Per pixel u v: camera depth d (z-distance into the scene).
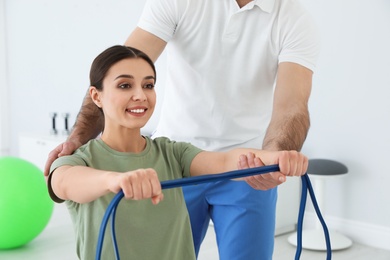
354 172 3.29
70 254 2.84
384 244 3.18
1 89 5.82
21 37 5.61
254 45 1.60
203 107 1.66
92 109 1.44
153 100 1.19
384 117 3.13
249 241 1.61
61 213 3.65
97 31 4.67
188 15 1.60
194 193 1.64
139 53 1.18
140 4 4.23
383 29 3.08
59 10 5.07
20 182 2.77
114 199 0.94
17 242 2.86
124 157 1.19
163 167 1.25
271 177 1.14
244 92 1.64
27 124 5.66
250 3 1.56
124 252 1.14
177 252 1.22
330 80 3.33
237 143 1.67
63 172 1.08
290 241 3.22
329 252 1.12
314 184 3.46
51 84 5.28
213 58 1.62
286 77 1.55
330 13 3.28
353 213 3.31
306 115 1.50
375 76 3.14
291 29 1.57
